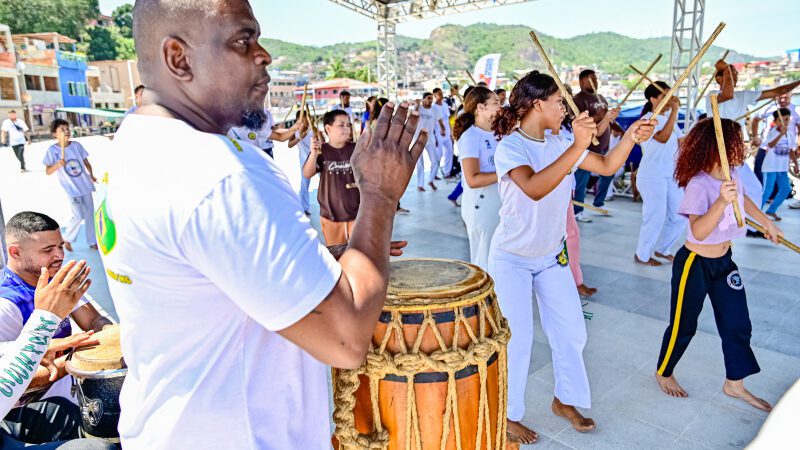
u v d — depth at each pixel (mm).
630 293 4551
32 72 37125
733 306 2863
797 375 3219
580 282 4418
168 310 937
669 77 9141
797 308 4148
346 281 916
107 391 1838
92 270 5340
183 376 972
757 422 2781
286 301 841
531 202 2484
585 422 2760
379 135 1034
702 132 2750
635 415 2879
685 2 8812
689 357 3455
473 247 3648
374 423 1502
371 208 1014
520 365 2637
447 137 10844
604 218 7340
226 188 846
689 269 2855
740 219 2598
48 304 1749
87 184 6020
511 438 2637
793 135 6930
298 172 11562
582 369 2727
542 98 2457
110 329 2162
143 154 917
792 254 5445
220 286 871
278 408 1032
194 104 967
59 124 5801
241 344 980
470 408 1505
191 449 987
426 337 1446
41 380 1934
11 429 2113
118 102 47938
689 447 2617
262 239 838
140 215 888
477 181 3389
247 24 953
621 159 2504
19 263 2172
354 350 917
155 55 949
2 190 10406
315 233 911
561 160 2232
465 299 1457
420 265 1746
